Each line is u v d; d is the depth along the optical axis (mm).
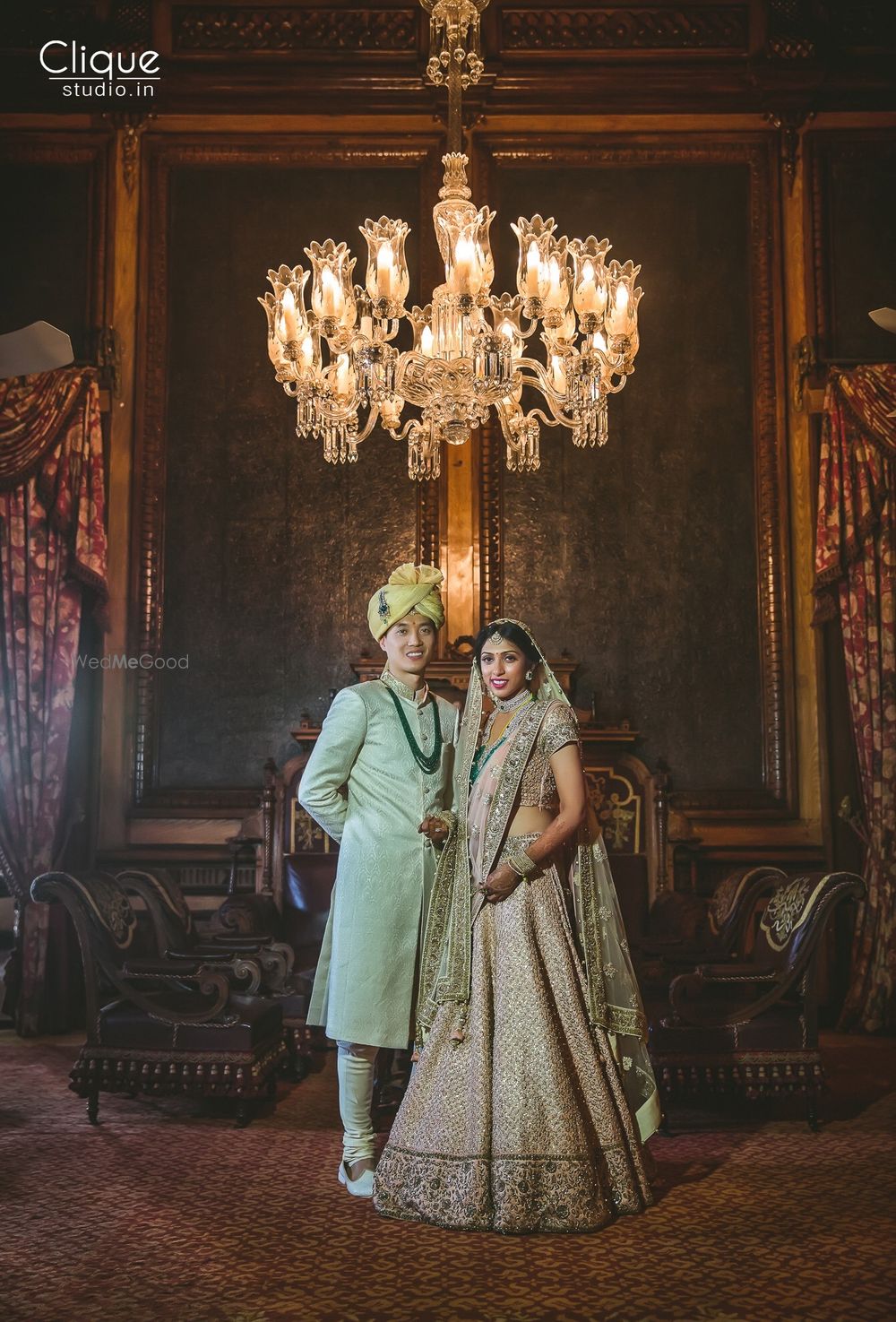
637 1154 3096
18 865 6059
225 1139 3848
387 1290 2566
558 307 4320
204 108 6969
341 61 7008
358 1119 3297
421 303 6906
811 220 6941
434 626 3539
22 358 6000
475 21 4859
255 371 6906
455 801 3293
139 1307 2479
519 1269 2680
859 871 6410
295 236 6988
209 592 6738
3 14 6938
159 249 6922
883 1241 2859
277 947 4820
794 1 7027
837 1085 4711
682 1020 3959
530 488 6820
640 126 7035
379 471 6832
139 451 6750
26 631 6262
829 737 6500
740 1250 2797
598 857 3264
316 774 3402
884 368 6500
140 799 6516
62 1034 5969
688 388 6906
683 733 6648
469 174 6988
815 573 6465
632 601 6746
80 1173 3445
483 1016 3021
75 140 6949
